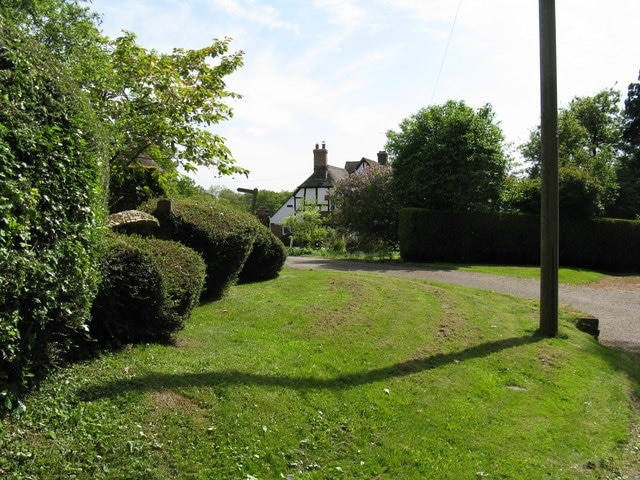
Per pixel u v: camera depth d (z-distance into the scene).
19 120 3.46
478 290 11.85
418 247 20.16
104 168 4.91
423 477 4.00
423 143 21.44
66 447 3.29
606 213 33.53
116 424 3.65
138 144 10.70
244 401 4.41
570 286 15.77
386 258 21.72
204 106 10.95
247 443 3.92
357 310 8.12
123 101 10.21
